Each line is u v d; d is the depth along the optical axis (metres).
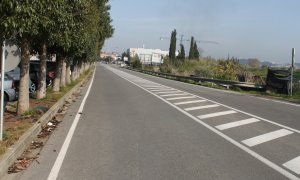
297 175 7.25
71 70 34.28
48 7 9.60
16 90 18.14
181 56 109.44
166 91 27.39
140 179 6.79
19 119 12.19
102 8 37.38
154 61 141.12
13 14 7.85
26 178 6.79
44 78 17.98
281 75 29.39
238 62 54.47
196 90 29.55
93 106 17.41
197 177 6.96
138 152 8.75
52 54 22.12
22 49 13.05
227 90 32.12
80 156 8.34
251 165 7.86
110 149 9.02
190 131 11.48
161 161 8.00
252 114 15.72
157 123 12.85
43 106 14.48
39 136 10.45
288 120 14.36
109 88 29.38
